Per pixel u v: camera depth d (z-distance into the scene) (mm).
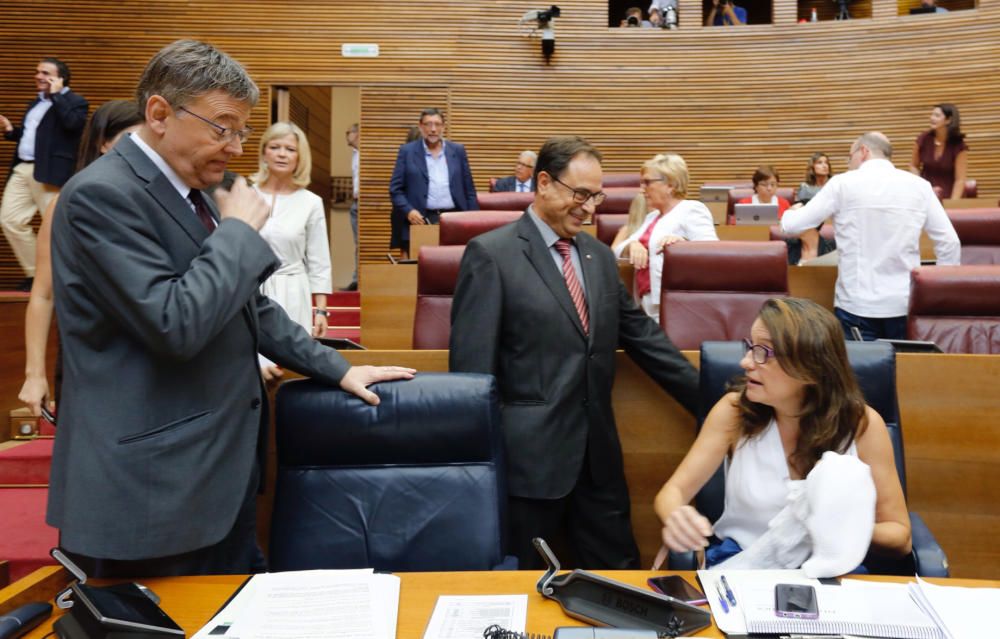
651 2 8805
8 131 5391
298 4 7895
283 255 3180
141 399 1469
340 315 5668
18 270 7637
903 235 3436
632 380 2408
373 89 7934
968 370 2266
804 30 8008
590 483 2250
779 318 1658
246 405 1629
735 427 1793
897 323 3467
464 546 1742
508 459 2160
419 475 1810
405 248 5953
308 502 1801
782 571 1432
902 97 7848
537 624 1256
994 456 2248
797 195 6672
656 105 8078
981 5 7648
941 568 1603
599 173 2266
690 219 3688
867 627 1208
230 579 1464
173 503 1469
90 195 1418
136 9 7777
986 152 7641
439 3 7961
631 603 1277
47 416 2209
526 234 2297
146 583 1441
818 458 1668
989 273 2824
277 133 3242
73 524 1421
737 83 8062
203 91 1457
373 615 1275
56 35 7754
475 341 2186
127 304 1399
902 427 2293
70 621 1251
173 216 1531
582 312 2271
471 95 7961
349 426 1811
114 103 2012
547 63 8047
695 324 2961
